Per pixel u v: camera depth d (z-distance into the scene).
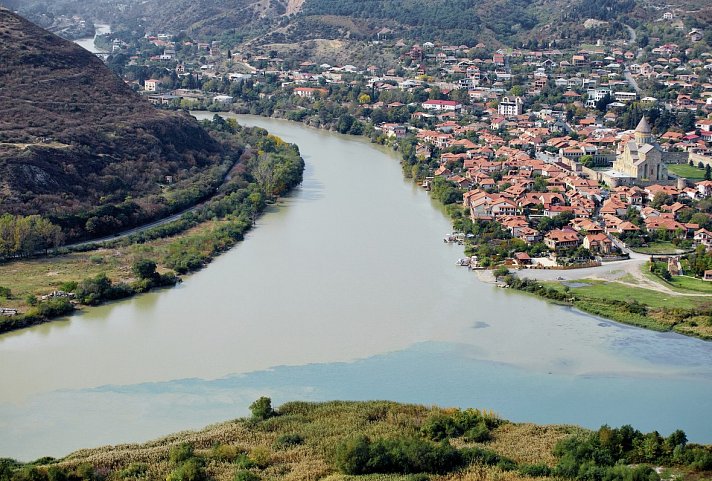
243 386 163.38
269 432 143.50
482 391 164.12
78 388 161.50
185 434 143.12
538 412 157.12
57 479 124.19
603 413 156.88
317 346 181.12
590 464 130.38
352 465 130.62
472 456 135.00
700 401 161.88
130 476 127.38
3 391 159.88
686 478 130.00
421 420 148.38
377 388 164.12
